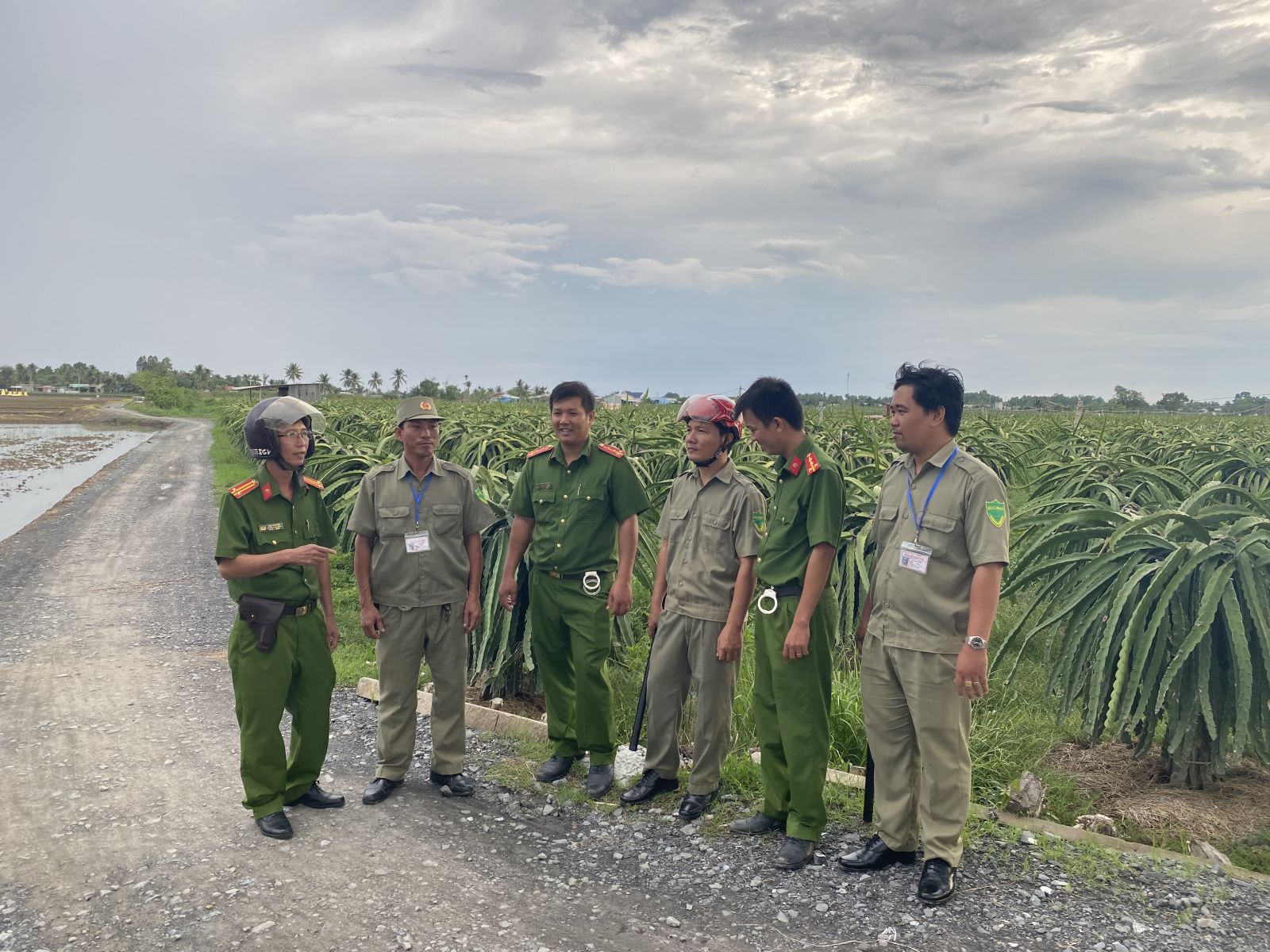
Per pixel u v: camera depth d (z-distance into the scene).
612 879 3.04
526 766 4.09
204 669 5.72
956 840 2.85
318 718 3.60
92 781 3.91
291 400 3.47
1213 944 2.51
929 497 2.90
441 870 3.10
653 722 3.67
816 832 3.13
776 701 3.19
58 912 2.82
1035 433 15.59
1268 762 3.39
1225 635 3.46
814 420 12.98
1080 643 3.81
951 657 2.83
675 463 8.61
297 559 3.34
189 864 3.14
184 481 18.67
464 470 3.90
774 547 3.22
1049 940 2.56
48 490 18.66
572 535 3.82
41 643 6.37
